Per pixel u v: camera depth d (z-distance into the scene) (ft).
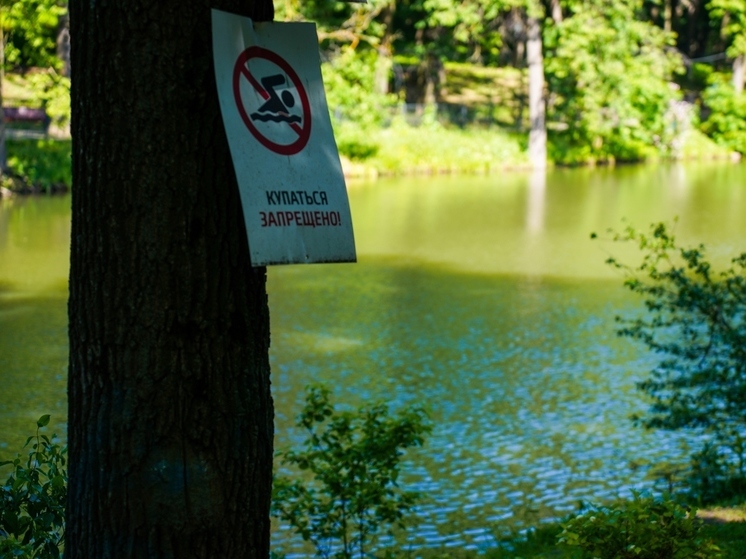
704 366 34.47
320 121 10.21
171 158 9.73
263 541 10.66
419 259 71.41
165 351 9.87
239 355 10.21
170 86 9.66
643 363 45.37
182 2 9.62
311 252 9.90
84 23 9.80
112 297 9.87
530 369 44.42
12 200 94.84
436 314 54.75
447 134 141.08
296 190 9.87
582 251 74.90
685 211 95.35
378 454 20.42
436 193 110.22
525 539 25.76
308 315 54.24
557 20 146.72
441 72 161.27
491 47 168.76
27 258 67.26
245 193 9.50
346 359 45.65
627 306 56.90
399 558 24.81
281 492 20.52
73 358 10.29
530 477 31.89
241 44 9.74
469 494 30.50
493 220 89.86
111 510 10.04
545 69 147.84
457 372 43.88
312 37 10.23
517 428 36.68
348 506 20.81
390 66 144.66
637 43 155.22
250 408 10.31
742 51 168.25
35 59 101.50
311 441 21.12
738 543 20.15
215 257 9.98
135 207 9.75
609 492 30.68
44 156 103.35
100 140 9.78
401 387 41.57
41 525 13.28
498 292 60.70
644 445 34.83
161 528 10.00
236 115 9.59
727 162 152.97
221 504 10.15
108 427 9.98
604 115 152.05
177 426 9.95
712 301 29.40
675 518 12.69
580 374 43.70
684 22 197.67
